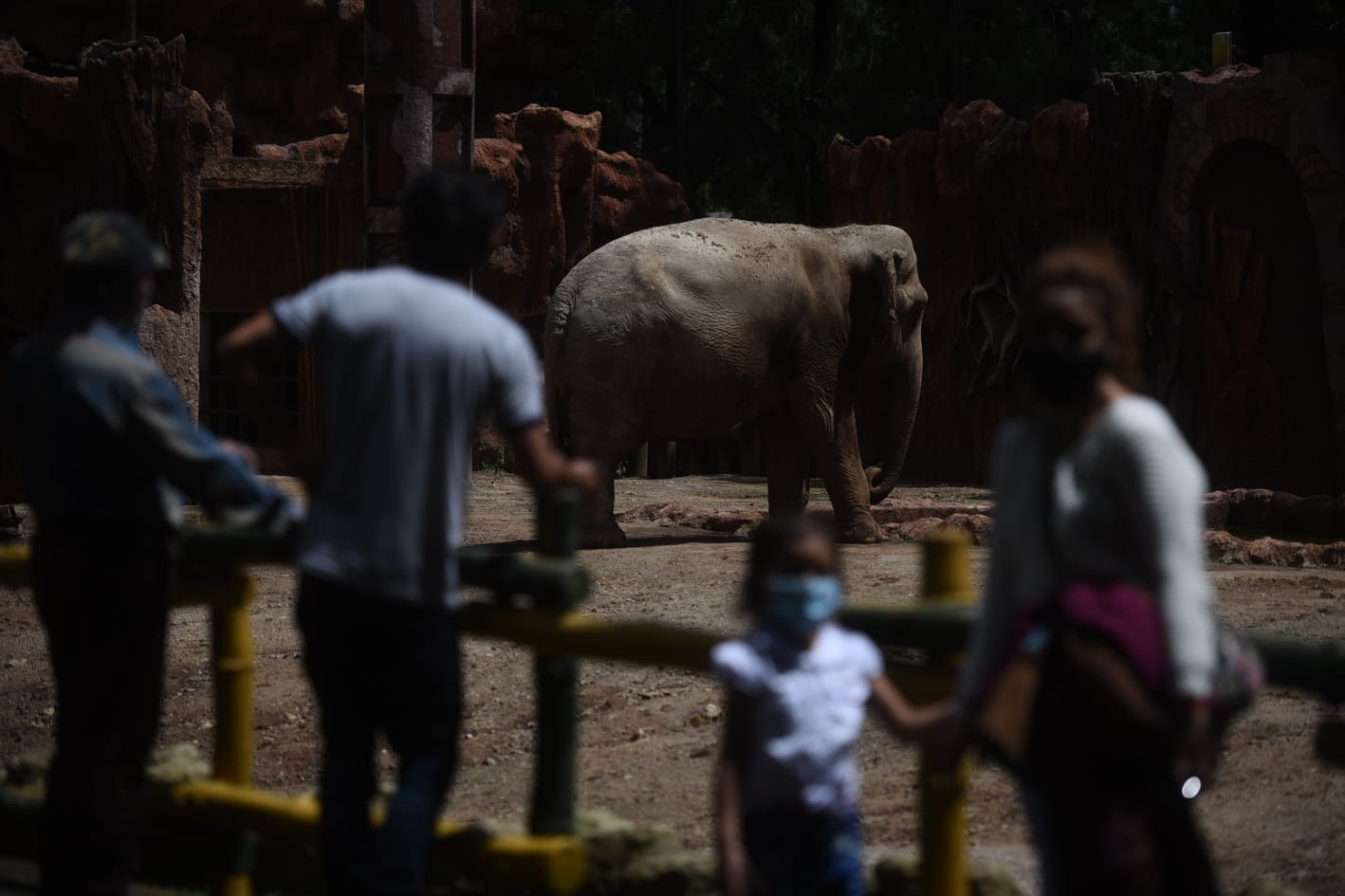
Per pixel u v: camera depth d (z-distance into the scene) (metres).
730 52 44.84
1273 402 26.73
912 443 36.44
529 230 34.03
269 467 32.16
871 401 36.50
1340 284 25.11
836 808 4.76
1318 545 17.53
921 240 35.34
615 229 37.16
